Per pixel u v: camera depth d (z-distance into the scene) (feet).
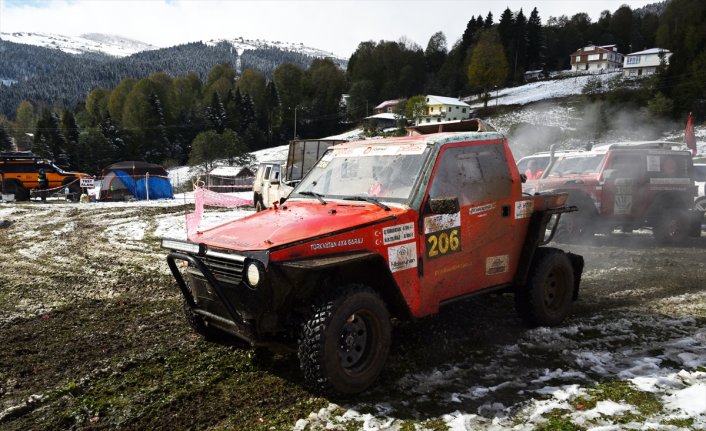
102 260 30.14
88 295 22.07
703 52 233.35
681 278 24.47
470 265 15.15
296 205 15.37
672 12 350.43
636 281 23.97
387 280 12.95
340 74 456.04
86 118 411.75
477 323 17.65
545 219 16.92
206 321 14.26
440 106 295.28
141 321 18.29
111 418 11.39
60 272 26.96
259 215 14.87
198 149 265.54
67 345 15.90
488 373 13.61
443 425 10.89
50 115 291.38
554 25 488.85
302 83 438.40
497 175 15.89
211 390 12.67
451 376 13.42
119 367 14.06
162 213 56.34
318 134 396.57
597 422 10.94
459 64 420.77
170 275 25.84
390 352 15.07
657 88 234.79
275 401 12.05
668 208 34.86
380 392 12.50
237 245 12.24
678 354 14.87
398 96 410.93
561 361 14.39
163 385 12.96
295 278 11.66
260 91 418.92
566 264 17.40
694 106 213.25
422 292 13.87
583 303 20.35
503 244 16.03
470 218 15.01
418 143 14.83
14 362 14.58
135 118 346.54
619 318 18.33
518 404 11.82
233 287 12.12
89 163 283.59
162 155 327.88
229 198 36.70
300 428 10.82
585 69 387.75
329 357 11.57
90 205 66.74
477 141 15.61
